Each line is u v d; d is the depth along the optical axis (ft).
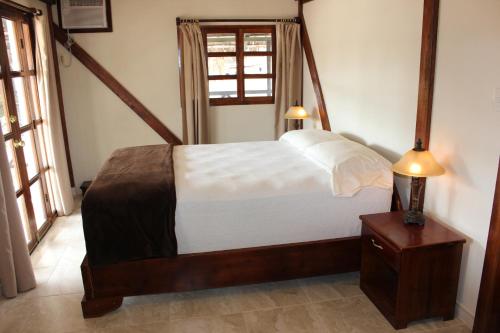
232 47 16.05
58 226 12.92
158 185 8.52
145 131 16.24
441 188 8.31
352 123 12.21
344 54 12.41
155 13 15.25
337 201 8.93
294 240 8.92
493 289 7.00
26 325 8.07
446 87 7.91
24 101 11.81
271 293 9.09
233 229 8.56
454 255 7.57
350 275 9.82
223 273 8.63
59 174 13.34
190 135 16.06
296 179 9.26
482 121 7.08
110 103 15.76
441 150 8.19
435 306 7.80
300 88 16.55
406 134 9.41
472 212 7.50
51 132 12.86
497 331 7.32
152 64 15.66
